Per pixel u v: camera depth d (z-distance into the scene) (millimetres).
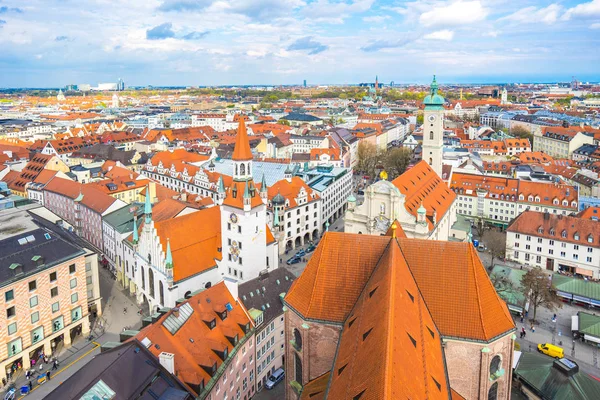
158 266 101000
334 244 64625
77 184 165000
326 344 62688
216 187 178875
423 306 57688
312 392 58000
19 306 86625
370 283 58781
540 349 95562
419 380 42688
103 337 99812
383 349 40656
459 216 159625
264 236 105812
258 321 83750
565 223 136500
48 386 84000
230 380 73438
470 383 58000
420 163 142750
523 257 141750
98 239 144000
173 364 62188
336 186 187125
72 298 97125
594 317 102875
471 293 58594
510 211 170250
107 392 54406
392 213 109750
